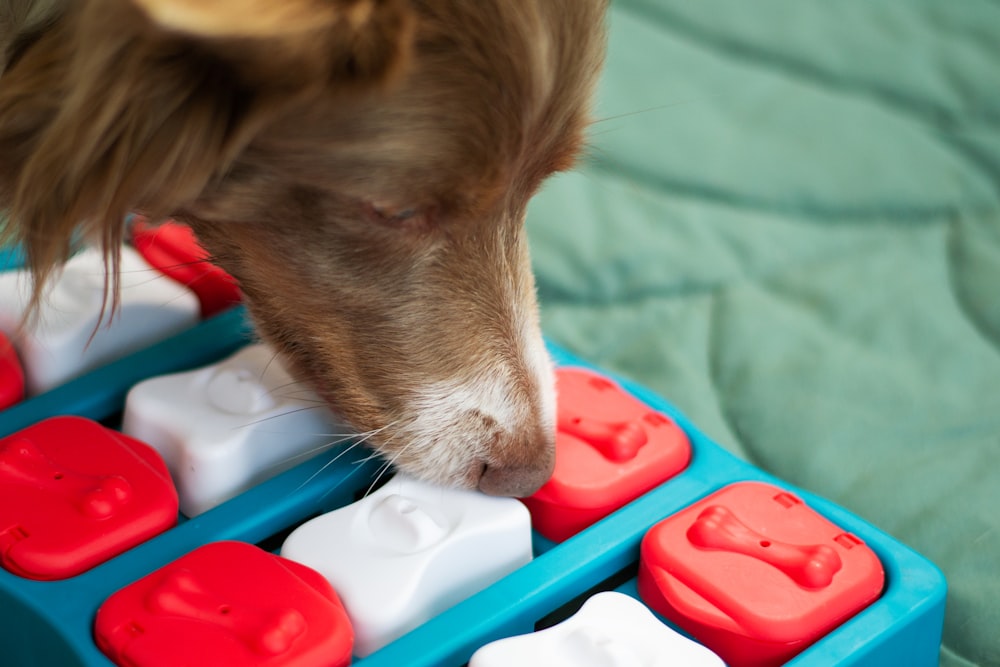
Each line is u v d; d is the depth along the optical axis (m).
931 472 0.72
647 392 0.71
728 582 0.62
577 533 0.65
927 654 0.63
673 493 0.66
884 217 0.87
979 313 0.81
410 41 0.58
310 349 0.67
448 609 0.61
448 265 0.65
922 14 0.97
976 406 0.75
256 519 0.65
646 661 0.59
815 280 0.83
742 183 0.88
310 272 0.65
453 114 0.61
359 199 0.62
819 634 0.61
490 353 0.66
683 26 0.98
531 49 0.61
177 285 0.73
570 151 0.65
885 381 0.77
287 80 0.57
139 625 0.60
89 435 0.66
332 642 0.59
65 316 0.71
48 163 0.60
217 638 0.59
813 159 0.89
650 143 0.90
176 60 0.57
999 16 0.97
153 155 0.59
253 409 0.67
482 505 0.64
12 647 0.63
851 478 0.73
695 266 0.84
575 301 0.83
